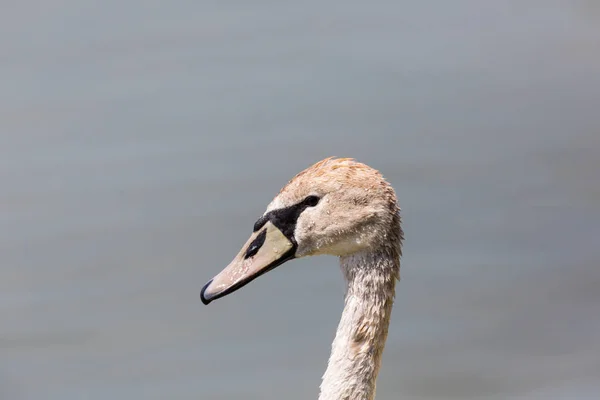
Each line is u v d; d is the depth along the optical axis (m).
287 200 7.89
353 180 7.68
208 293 7.93
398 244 7.76
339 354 7.72
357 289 7.73
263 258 7.93
